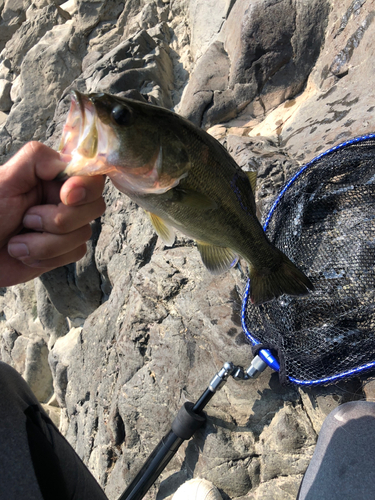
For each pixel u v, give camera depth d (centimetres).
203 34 123
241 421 51
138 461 57
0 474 20
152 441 57
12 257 28
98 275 100
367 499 31
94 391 72
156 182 29
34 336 131
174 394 57
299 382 45
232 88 98
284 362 46
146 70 120
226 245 35
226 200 33
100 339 76
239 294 59
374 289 48
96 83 122
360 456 33
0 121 179
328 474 34
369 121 65
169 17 143
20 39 185
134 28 146
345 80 79
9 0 208
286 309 50
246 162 68
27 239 26
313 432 47
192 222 32
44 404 123
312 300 49
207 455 51
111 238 91
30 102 165
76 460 26
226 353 55
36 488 20
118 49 126
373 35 74
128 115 27
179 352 58
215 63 104
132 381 61
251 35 93
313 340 47
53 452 22
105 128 27
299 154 70
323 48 89
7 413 21
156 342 61
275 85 95
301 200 55
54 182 26
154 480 50
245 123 97
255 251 37
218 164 32
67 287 107
